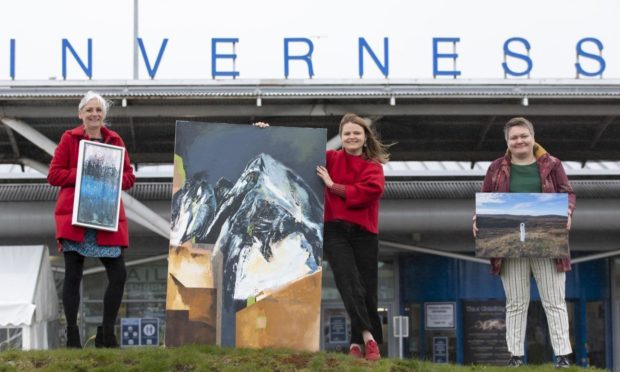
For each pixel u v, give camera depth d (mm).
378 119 24125
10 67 24578
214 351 9883
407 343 34469
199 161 10383
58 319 31125
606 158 29141
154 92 22234
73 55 24969
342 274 10125
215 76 24594
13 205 31031
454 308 34031
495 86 22703
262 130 10492
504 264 10648
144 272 33906
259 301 10227
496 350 33812
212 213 10328
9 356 9820
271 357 9719
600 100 23328
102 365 9602
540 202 10398
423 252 33844
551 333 10500
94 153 10531
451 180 32344
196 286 10211
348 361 9711
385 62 25094
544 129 26719
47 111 22922
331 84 22500
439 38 25062
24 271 27188
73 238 10438
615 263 34312
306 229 10344
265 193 10398
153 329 33031
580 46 24500
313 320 10250
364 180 10367
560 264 10438
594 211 31688
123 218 10727
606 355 34094
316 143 10500
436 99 23094
